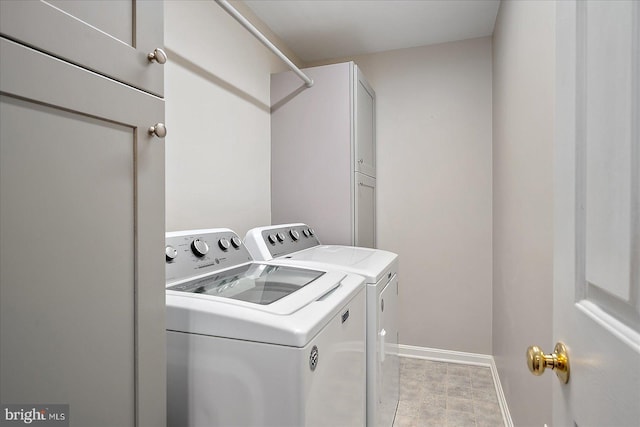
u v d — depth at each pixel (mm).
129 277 720
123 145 705
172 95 1676
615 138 463
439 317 2898
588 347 540
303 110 2500
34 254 551
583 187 579
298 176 2514
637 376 406
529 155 1454
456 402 2236
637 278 415
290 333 873
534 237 1380
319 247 2227
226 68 2074
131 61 715
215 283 1262
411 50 2932
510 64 1883
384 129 3006
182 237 1373
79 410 622
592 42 533
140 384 742
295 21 2492
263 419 895
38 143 555
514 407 1831
